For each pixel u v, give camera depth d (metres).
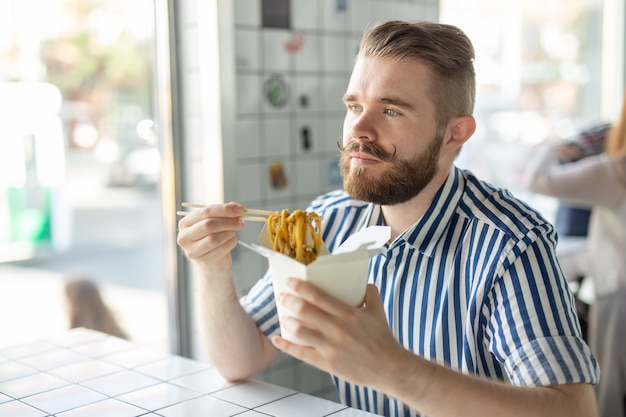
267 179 2.47
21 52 4.95
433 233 1.43
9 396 1.46
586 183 2.60
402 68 1.30
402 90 1.29
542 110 3.76
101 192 6.07
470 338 1.35
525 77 3.68
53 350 1.75
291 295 1.03
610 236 2.63
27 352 1.73
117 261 5.82
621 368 2.63
